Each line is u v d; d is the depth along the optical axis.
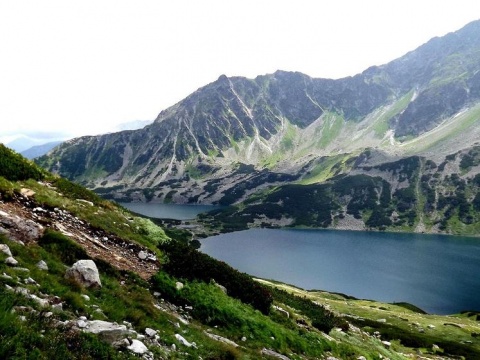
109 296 14.15
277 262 175.12
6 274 11.17
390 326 73.69
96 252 18.22
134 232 23.80
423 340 63.44
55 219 19.30
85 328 10.39
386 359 31.50
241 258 183.25
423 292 132.50
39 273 12.43
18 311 9.15
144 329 13.16
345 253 198.12
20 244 14.26
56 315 10.12
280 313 26.67
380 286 139.62
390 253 198.50
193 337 15.12
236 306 21.38
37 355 7.78
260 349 18.61
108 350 9.73
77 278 13.98
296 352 21.33
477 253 198.75
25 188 20.70
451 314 111.81
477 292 132.38
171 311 17.33
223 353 15.00
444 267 167.25
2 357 7.25
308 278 148.88
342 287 138.00
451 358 54.97
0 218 15.34
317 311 37.62
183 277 20.92
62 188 25.25
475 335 75.44
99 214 22.83
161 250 23.02
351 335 34.62
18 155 24.31
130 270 18.61
